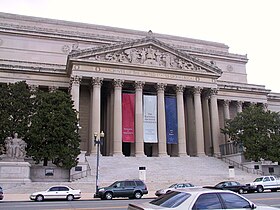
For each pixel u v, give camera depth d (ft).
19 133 169.07
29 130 169.48
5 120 169.99
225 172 197.26
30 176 165.89
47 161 176.76
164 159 212.43
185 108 263.08
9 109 176.65
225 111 281.13
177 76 242.58
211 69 254.06
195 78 247.91
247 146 211.82
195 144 242.78
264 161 216.74
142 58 236.22
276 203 82.58
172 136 231.91
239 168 215.72
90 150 212.64
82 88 245.24
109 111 238.68
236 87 287.28
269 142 208.74
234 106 294.66
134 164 194.80
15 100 178.29
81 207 83.97
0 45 270.46
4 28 273.33
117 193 120.47
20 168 155.63
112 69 227.61
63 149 166.81
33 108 181.88
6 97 179.11
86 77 221.66
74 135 173.78
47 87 241.96
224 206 38.24
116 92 224.94
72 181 165.17
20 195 136.56
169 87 248.52
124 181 123.95
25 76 235.81
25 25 291.79
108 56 229.04
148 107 230.48
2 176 152.15
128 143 257.75
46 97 179.22
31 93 187.62
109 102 241.14
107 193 119.44
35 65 245.86
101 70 224.53
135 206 38.70
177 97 239.91
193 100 257.96
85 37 291.79
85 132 238.27
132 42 235.61
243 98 290.76
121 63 228.63
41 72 238.68
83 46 290.15
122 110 225.76
